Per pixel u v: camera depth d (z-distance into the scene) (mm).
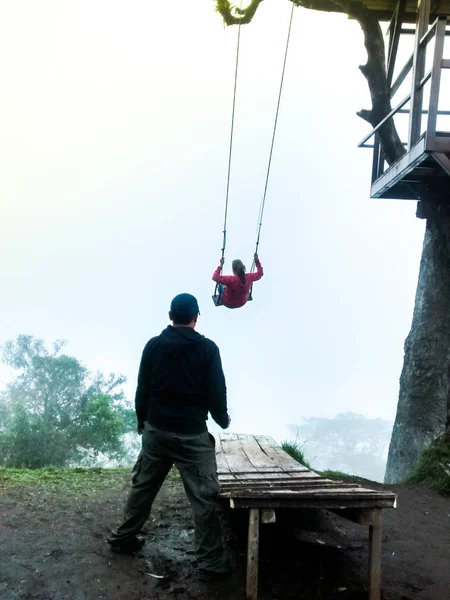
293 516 4957
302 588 3639
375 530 3533
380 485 6891
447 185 8156
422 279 8977
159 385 3697
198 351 3703
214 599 3412
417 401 8406
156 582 3557
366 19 8453
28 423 27188
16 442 26500
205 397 3719
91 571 3605
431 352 8398
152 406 3740
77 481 5953
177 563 3836
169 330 3820
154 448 3717
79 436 27656
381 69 8492
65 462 27156
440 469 6934
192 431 3654
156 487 3854
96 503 5059
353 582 3789
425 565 4289
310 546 4316
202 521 3625
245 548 4227
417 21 7277
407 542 4797
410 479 7109
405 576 4039
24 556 3738
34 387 28594
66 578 3492
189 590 3486
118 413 29266
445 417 7965
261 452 5660
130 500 3859
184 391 3660
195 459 3652
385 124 8508
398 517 5551
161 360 3711
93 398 28953
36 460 26500
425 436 8086
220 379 3686
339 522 5000
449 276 8336
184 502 5277
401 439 8594
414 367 8602
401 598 3637
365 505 3490
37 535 4117
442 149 6434
